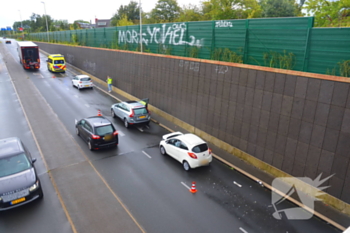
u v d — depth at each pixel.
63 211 9.32
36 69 40.56
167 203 9.98
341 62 10.06
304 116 10.76
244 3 23.02
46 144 14.73
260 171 12.67
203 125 16.50
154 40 21.83
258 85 12.61
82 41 39.75
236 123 14.12
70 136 15.94
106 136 13.97
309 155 10.72
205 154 12.45
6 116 18.98
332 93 9.69
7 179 9.34
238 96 13.80
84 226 8.61
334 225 9.01
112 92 27.97
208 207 9.87
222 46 15.26
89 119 14.91
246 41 13.71
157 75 20.69
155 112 21.23
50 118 18.89
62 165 12.59
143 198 10.24
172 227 8.70
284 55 11.96
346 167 9.47
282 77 11.45
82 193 10.43
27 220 8.80
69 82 32.25
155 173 12.21
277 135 11.99
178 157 12.97
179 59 17.88
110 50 28.47
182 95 18.08
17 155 10.26
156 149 14.88
